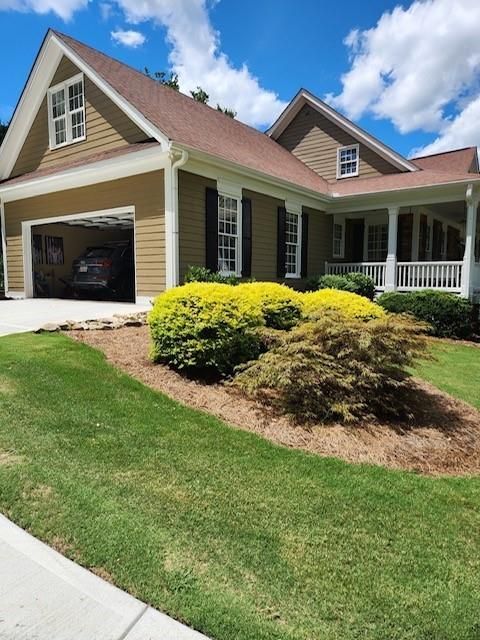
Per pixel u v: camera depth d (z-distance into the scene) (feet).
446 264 37.73
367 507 8.75
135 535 7.26
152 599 5.94
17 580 6.23
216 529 7.59
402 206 40.47
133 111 28.76
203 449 10.76
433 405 16.15
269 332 15.96
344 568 6.81
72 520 7.59
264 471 9.93
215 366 16.10
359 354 14.23
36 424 11.30
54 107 37.47
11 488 8.45
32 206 38.37
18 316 25.45
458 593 6.41
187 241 28.81
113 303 32.68
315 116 53.78
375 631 5.61
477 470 11.34
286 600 6.04
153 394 14.20
